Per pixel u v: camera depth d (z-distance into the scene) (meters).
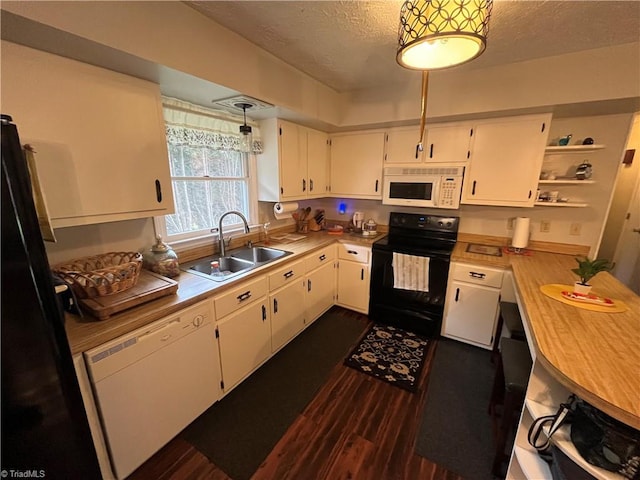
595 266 1.38
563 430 0.94
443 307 2.44
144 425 1.31
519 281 1.67
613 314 1.23
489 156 2.29
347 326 2.71
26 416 0.77
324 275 2.76
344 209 3.44
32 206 0.77
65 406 0.88
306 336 2.55
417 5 0.98
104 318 1.19
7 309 0.70
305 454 1.47
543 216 2.41
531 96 1.92
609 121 2.08
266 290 2.01
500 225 2.60
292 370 2.11
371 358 2.24
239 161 2.43
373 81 2.34
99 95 1.22
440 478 1.36
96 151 1.24
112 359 1.15
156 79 1.41
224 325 1.68
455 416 1.71
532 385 1.06
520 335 1.67
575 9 1.31
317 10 1.34
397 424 1.66
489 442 1.55
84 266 1.45
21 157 0.75
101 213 1.29
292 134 2.50
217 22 1.45
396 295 2.63
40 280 0.79
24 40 0.98
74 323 1.17
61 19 0.92
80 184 1.20
